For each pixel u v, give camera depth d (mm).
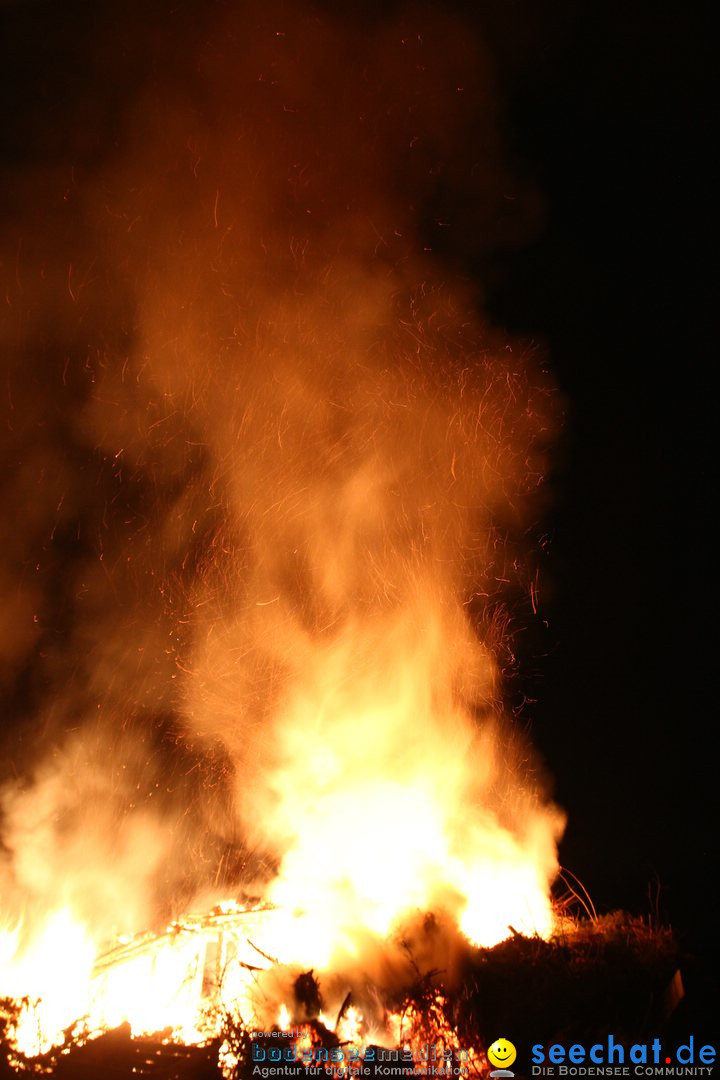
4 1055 2994
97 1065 2996
